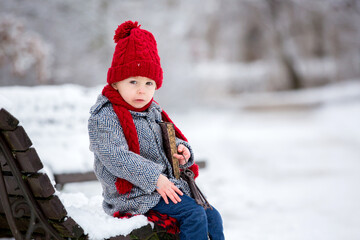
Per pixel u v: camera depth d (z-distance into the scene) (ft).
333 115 49.44
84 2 42.63
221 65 103.71
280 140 32.53
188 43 60.13
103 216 6.43
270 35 102.32
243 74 104.42
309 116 50.93
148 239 6.29
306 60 101.86
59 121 14.10
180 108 54.54
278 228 11.82
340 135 33.83
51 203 5.70
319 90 94.17
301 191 16.58
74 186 16.52
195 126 42.75
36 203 5.79
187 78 56.39
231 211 13.76
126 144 6.48
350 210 13.75
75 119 14.38
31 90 14.94
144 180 6.19
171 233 6.44
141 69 6.68
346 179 18.61
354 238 10.90
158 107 7.45
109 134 6.39
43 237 6.28
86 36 42.75
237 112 58.95
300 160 23.80
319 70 101.55
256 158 24.75
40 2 39.75
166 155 6.99
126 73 6.68
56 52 40.22
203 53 83.76
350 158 23.84
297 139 32.73
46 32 40.04
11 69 33.01
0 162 5.85
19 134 5.39
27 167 5.64
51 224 5.96
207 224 6.64
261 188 17.20
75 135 13.56
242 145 30.22
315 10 87.86
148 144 6.79
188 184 6.97
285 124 43.93
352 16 86.43
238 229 11.73
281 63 103.55
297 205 14.48
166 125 7.00
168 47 52.26
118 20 46.06
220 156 25.41
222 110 61.00
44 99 14.71
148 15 49.26
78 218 6.10
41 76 30.42
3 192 5.72
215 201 15.08
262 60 108.06
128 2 47.03
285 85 102.73
